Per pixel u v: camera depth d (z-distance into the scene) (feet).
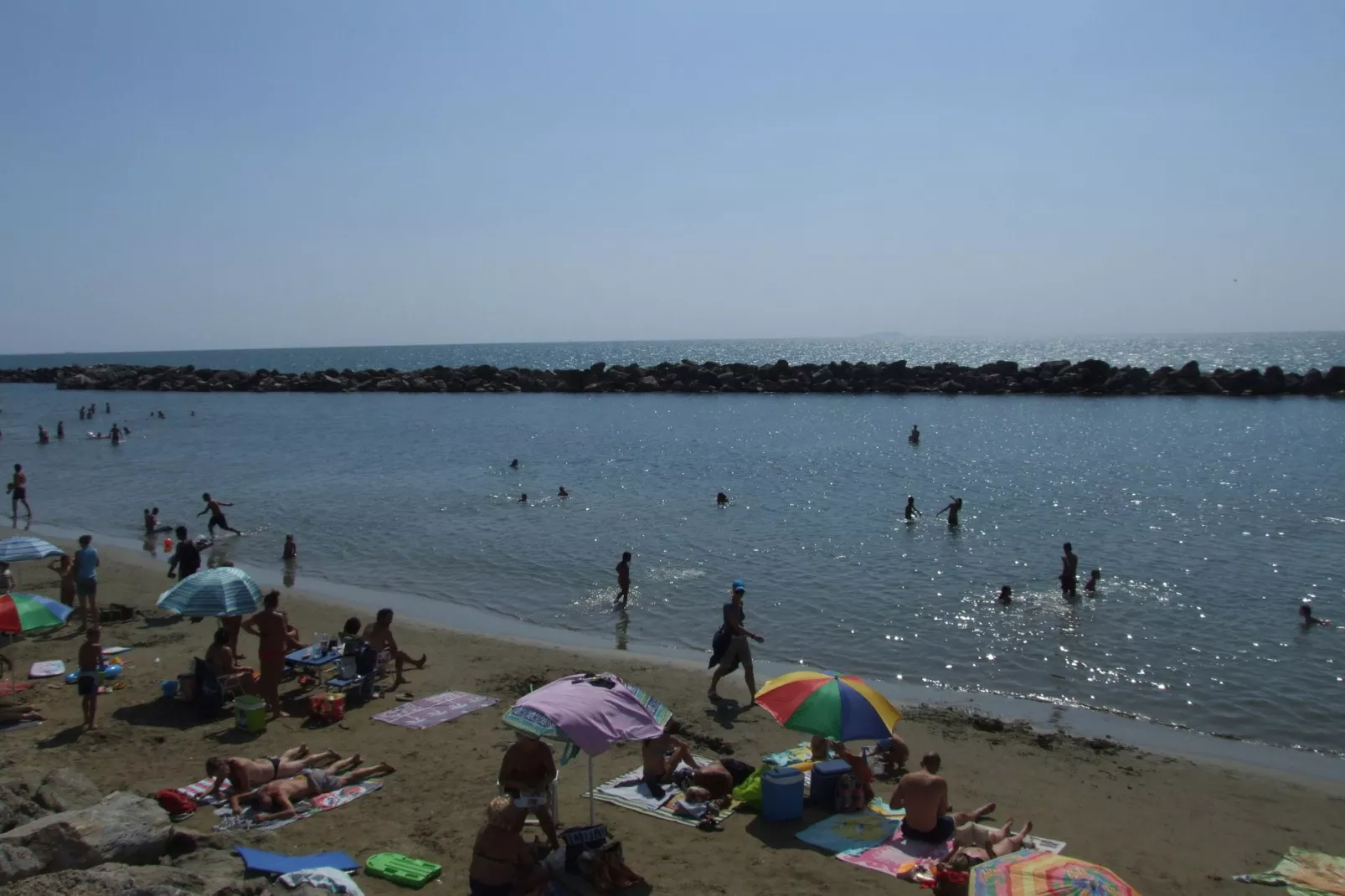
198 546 86.69
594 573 75.36
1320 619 59.82
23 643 52.65
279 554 83.92
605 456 149.38
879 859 28.96
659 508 103.50
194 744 38.40
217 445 172.45
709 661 50.93
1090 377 258.78
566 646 56.44
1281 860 30.30
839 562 77.36
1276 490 108.99
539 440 173.78
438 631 57.88
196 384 335.47
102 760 36.58
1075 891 21.97
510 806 26.00
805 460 141.90
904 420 199.93
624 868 27.43
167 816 27.35
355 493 116.98
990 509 100.22
